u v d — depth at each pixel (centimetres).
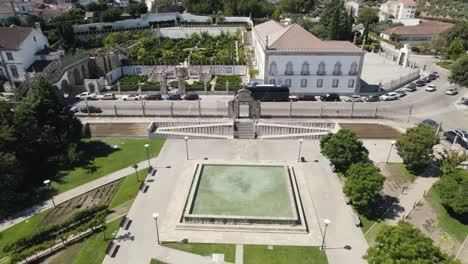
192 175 5209
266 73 8112
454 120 7156
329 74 8131
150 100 8225
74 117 6303
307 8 19700
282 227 4050
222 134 6650
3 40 8469
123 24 15375
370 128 6688
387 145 6134
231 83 8994
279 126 6588
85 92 8600
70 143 5841
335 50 7912
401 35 14588
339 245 3859
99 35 13875
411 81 9662
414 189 4878
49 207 4581
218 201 4491
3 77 8675
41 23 12800
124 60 10944
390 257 2908
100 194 4828
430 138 5034
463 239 4019
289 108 7550
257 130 6656
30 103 5691
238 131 6688
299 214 4241
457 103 8075
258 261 3644
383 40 15312
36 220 4331
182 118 7050
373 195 4159
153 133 6562
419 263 2748
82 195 4825
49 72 8394
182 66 10525
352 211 4400
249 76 9506
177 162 5625
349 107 7700
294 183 4853
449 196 4219
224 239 3938
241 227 4069
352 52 7838
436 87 9194
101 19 15025
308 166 5469
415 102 8125
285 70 8081
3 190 4512
